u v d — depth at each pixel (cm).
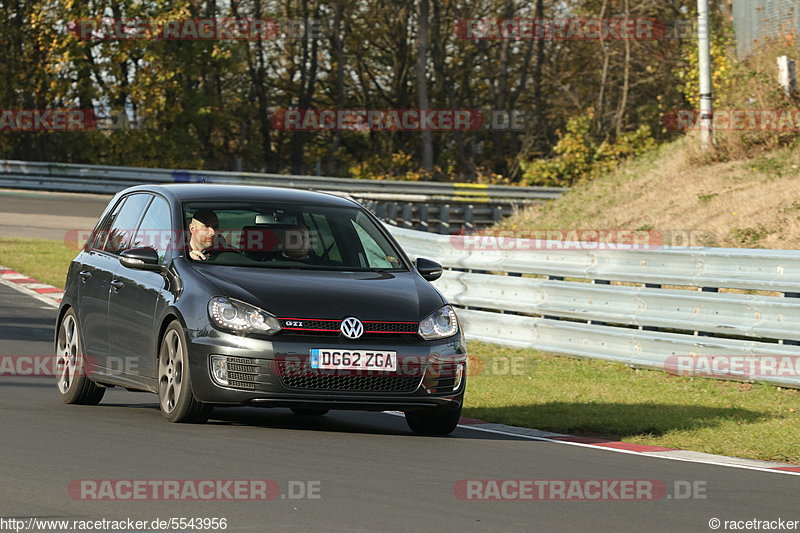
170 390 2994
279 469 2409
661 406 3753
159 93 17825
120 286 3272
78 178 14712
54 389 3744
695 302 4381
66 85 17725
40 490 2122
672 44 18675
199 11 19350
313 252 3189
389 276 3159
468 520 2041
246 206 3269
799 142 7469
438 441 2977
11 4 18212
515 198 14350
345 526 1950
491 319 5188
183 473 2319
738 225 6309
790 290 4116
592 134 15762
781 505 2328
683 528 2077
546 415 3519
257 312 2864
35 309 6050
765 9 8231
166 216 3247
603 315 4709
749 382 4197
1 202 13088
